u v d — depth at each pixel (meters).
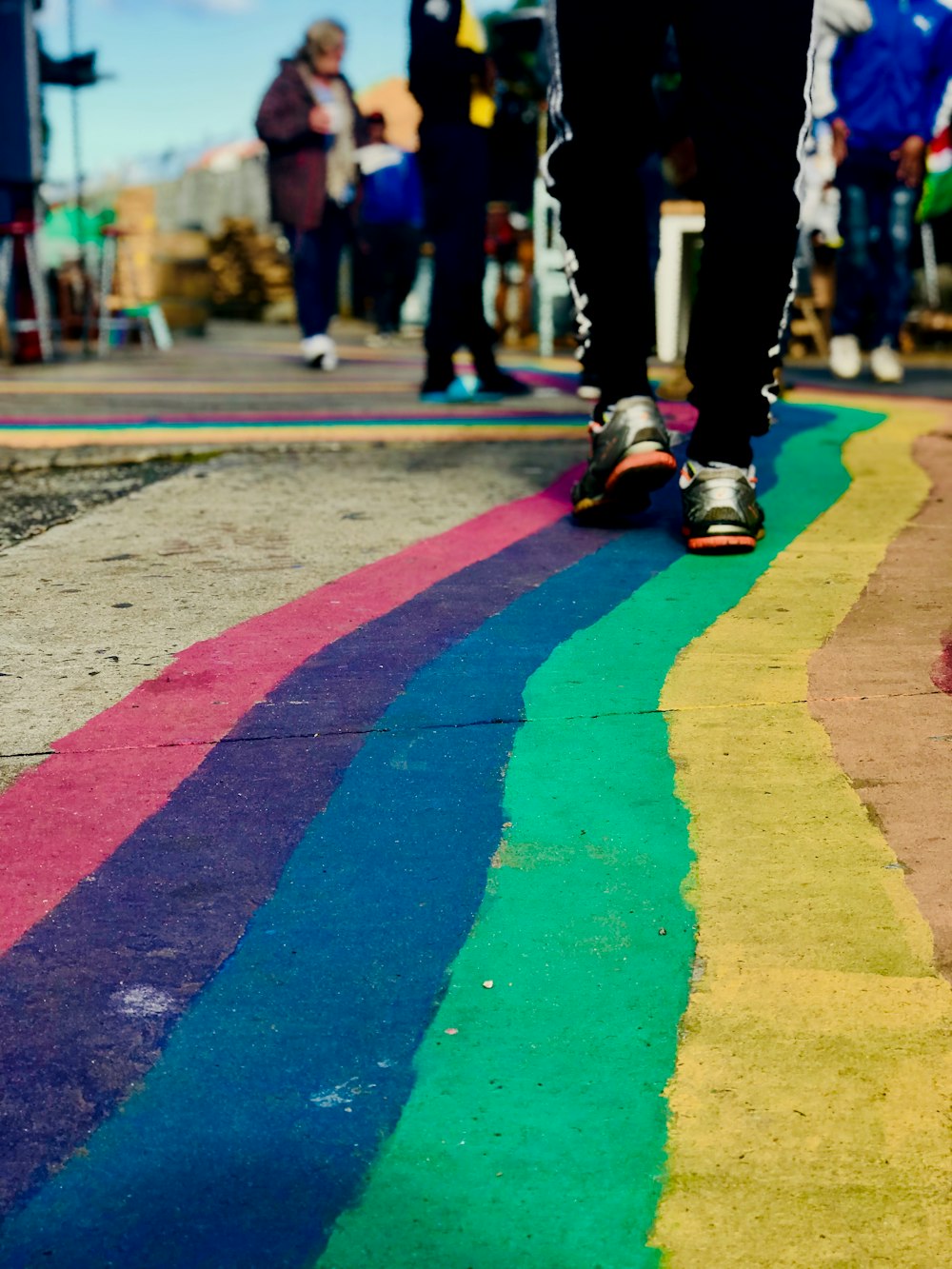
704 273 2.63
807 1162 1.05
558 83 2.69
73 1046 1.19
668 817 1.58
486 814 1.60
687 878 1.45
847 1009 1.22
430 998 1.26
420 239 13.27
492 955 1.32
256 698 1.95
